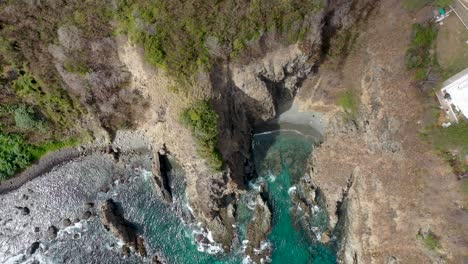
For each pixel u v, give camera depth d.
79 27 36.59
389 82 40.31
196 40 35.84
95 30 36.84
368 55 41.31
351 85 42.72
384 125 40.69
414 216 38.22
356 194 42.03
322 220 42.97
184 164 43.16
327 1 37.06
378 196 40.44
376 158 41.03
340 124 43.53
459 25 38.38
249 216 43.44
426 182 37.97
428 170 38.00
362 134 42.34
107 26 36.75
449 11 38.62
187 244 43.53
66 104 42.31
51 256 43.69
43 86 40.88
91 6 35.62
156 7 34.44
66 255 43.62
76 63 38.94
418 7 39.50
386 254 39.16
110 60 39.19
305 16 36.81
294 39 38.22
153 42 35.66
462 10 38.34
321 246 42.50
